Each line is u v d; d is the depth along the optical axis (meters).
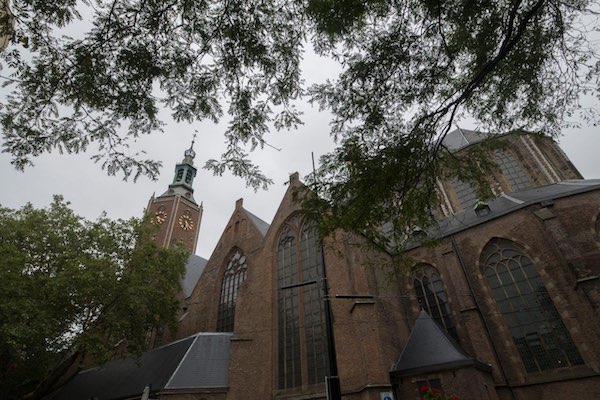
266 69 7.66
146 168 7.46
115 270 26.83
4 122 6.36
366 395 18.47
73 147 6.94
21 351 24.81
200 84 7.43
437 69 8.41
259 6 6.98
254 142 8.28
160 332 38.44
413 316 26.12
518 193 30.58
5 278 22.42
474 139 37.97
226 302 34.22
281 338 25.12
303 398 21.77
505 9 7.75
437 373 18.92
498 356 22.00
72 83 6.55
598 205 22.80
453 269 25.58
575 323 20.61
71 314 25.12
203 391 23.98
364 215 8.93
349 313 21.81
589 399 18.53
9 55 6.02
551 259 22.58
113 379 31.89
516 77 8.71
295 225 29.55
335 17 7.13
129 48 6.63
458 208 33.12
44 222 27.52
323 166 8.81
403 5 7.48
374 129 8.88
